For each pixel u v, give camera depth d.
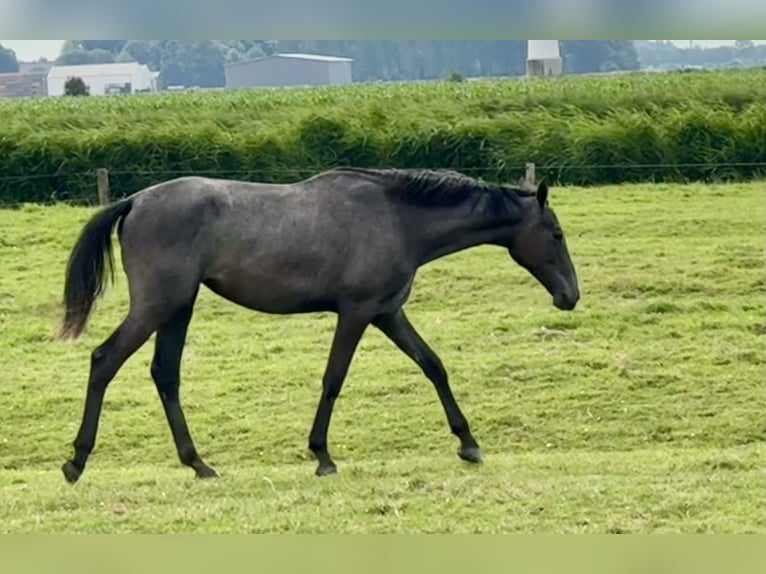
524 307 17.45
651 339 15.93
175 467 12.11
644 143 28.34
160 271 9.90
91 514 9.16
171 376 10.28
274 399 14.19
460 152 28.84
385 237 10.31
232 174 28.03
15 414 13.81
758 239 20.50
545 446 12.80
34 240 21.66
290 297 10.25
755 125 28.48
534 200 10.76
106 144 28.17
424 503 9.31
